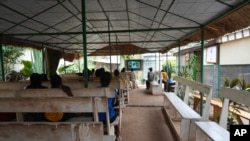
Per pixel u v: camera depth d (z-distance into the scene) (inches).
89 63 630.5
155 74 376.5
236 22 128.9
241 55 215.3
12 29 179.6
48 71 332.2
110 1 130.8
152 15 159.5
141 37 277.9
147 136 130.4
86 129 50.9
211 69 248.1
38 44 267.0
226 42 240.1
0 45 191.0
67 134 50.8
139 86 455.8
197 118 108.2
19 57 372.2
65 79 189.8
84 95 100.0
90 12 155.2
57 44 291.7
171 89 305.0
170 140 123.8
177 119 149.0
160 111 194.2
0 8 128.3
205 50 299.1
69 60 437.7
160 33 231.3
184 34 224.1
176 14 146.9
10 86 154.7
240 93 85.0
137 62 530.9
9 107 77.2
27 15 146.9
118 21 189.6
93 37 275.1
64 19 170.2
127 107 211.6
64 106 75.5
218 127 85.7
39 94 96.4
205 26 162.2
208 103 111.7
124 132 137.6
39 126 50.6
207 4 119.5
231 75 219.1
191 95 253.9
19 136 51.9
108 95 99.8
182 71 322.3
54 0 123.3
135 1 129.4
